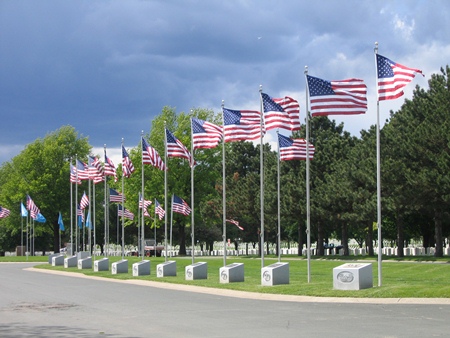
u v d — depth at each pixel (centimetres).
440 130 4875
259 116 3425
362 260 5981
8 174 11181
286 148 3569
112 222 12256
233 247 14200
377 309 2030
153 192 8306
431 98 5419
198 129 3678
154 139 8250
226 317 1928
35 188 9344
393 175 5241
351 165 6338
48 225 10512
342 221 7062
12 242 12200
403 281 3225
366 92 2856
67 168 9519
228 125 3431
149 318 1942
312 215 6838
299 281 3244
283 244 13612
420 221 7012
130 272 4834
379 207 2672
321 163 6994
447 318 1762
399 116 5978
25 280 4162
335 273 2616
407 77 2633
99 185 10225
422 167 5162
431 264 4750
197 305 2323
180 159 8306
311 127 7362
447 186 4706
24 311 2236
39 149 9725
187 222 8638
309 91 2866
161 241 12194
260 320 1836
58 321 1911
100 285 3597
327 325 1686
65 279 4262
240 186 8500
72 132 10000
